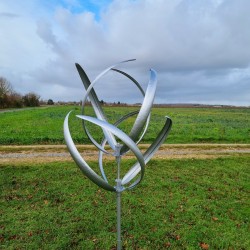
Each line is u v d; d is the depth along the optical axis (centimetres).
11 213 796
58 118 3812
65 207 836
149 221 756
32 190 961
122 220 759
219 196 935
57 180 1056
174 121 3878
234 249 643
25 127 2669
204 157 1484
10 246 641
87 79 526
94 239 672
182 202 880
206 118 4766
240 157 1480
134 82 530
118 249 533
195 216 788
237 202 888
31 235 687
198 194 948
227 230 719
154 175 1133
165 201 884
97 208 830
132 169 546
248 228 733
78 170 1169
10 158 1416
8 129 2478
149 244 655
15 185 1005
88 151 1619
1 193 931
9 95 8575
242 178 1130
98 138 1955
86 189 966
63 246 641
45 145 1781
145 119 462
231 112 7725
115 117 4284
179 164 1309
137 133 468
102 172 538
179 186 1018
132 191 959
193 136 2120
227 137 2127
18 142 1838
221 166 1298
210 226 737
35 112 5259
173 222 754
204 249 641
